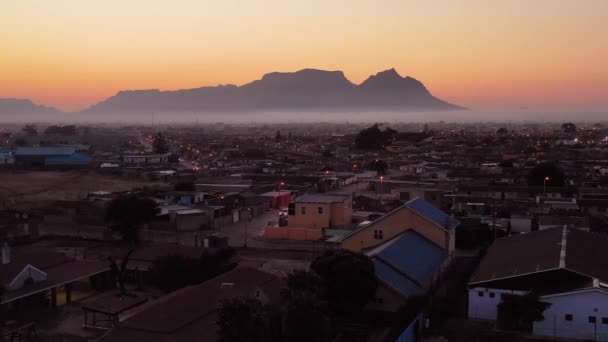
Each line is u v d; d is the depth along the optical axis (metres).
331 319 41.28
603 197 94.56
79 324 42.31
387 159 187.12
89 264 52.44
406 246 52.25
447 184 112.50
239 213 86.12
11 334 38.81
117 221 69.94
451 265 58.62
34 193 115.25
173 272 49.22
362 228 58.03
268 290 40.06
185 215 75.62
